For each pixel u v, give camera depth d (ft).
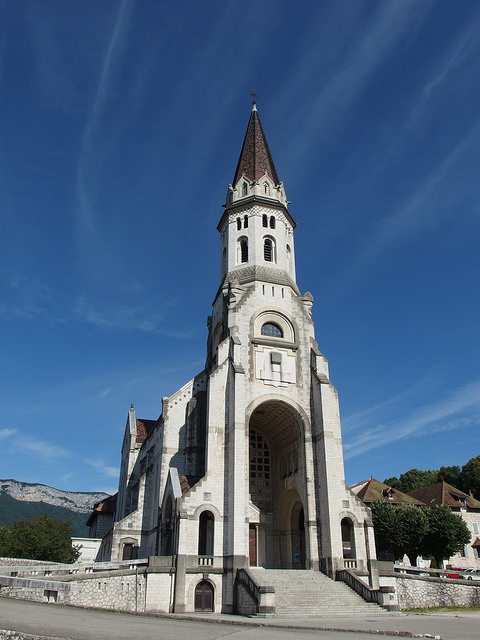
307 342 172.35
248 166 214.07
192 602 126.62
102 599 114.83
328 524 142.31
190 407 173.27
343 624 90.48
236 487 138.51
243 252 192.13
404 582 138.00
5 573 116.98
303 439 158.40
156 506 168.45
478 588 141.69
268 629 80.02
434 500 269.64
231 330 165.78
